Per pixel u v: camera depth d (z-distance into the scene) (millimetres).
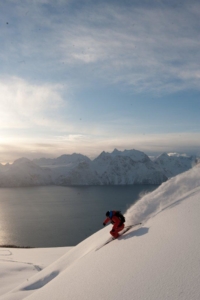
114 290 3611
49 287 5512
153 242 4418
